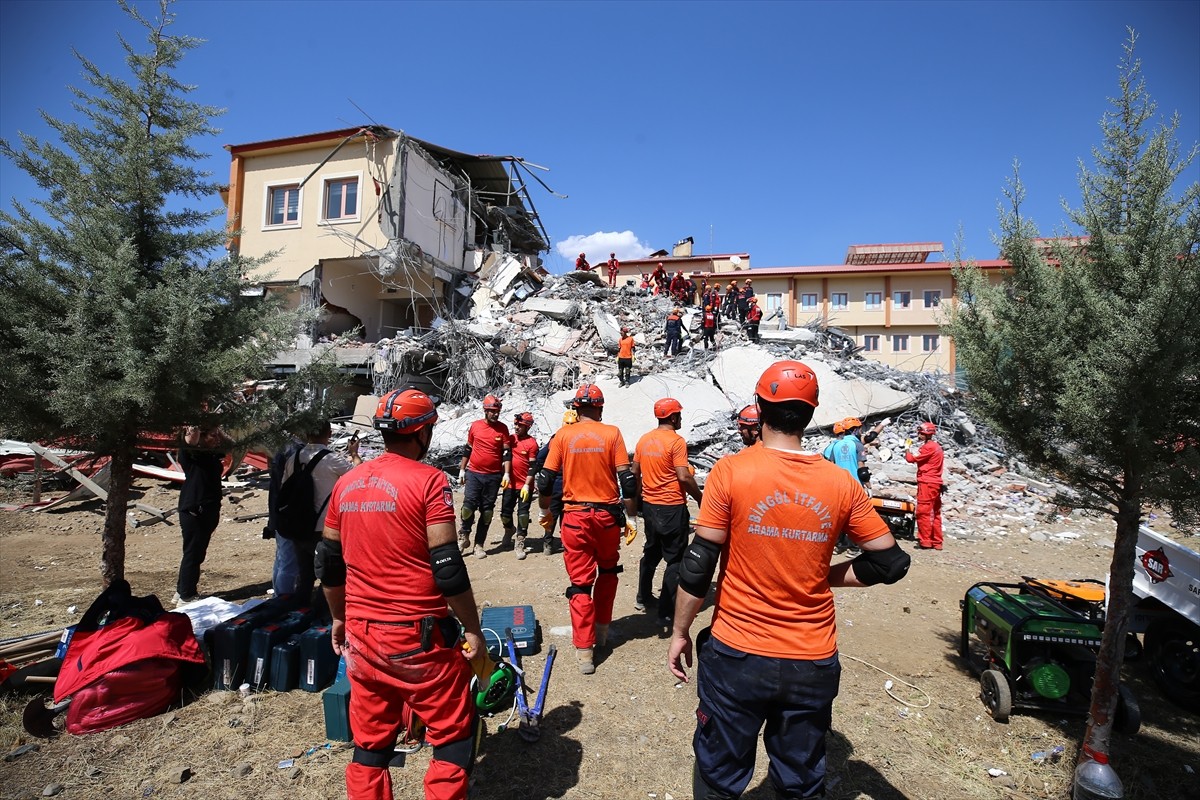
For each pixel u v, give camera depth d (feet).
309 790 9.81
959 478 38.55
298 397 15.94
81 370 12.37
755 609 7.04
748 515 7.11
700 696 7.51
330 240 65.10
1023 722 12.60
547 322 62.39
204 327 14.32
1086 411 9.33
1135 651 16.33
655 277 78.28
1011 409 10.85
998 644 13.62
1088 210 10.40
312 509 15.08
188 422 14.38
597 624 15.43
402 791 9.90
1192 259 9.04
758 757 11.19
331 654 13.55
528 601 19.13
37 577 21.07
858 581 7.29
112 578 14.43
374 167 64.80
